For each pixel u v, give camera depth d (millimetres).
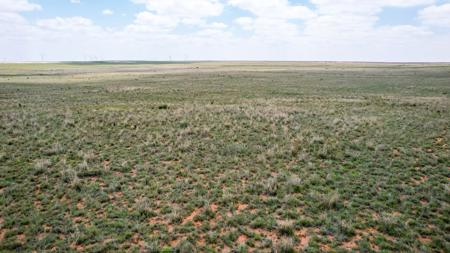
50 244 8172
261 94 40406
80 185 11758
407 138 18016
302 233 8656
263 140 18094
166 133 19594
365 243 8070
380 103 31719
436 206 9984
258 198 10820
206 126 21422
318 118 24203
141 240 8391
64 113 25281
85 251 7852
